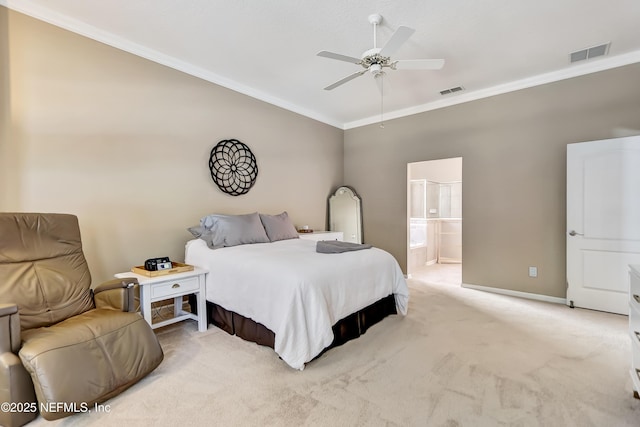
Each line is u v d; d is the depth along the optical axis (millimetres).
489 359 2254
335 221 5441
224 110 3842
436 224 6805
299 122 4879
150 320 2480
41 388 1503
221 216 3352
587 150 3330
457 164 6824
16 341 1577
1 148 2361
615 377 1998
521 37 2857
